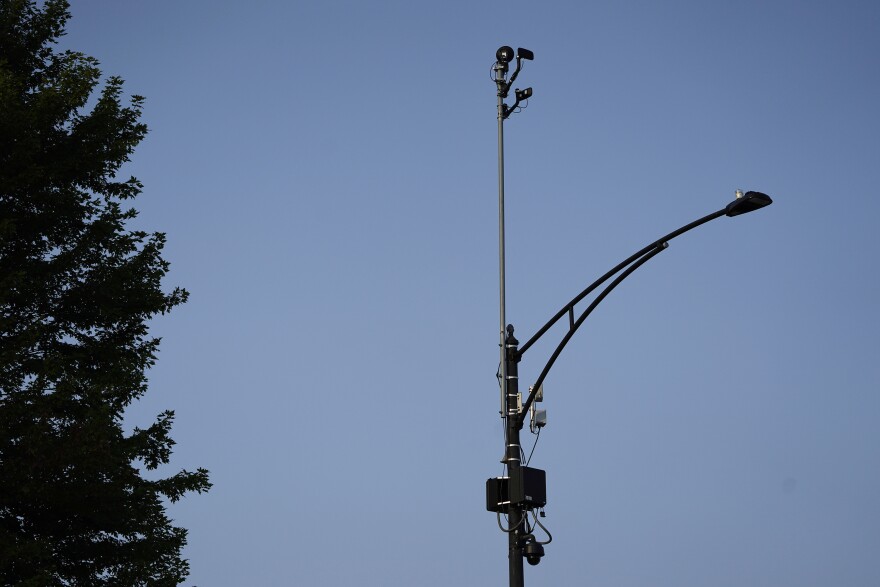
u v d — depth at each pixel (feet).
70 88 75.97
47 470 63.98
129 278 73.56
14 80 74.64
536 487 50.80
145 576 66.08
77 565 66.90
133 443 69.51
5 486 63.98
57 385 66.39
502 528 51.08
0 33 79.36
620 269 51.37
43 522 66.59
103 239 74.18
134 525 68.18
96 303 72.69
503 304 56.08
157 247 76.33
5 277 68.80
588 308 52.03
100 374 71.31
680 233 50.47
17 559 60.75
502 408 53.47
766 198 48.85
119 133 78.64
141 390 72.49
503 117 60.08
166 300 75.36
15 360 65.92
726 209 49.14
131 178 79.30
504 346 54.60
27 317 71.51
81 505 65.62
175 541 69.21
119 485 65.92
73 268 73.51
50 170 74.13
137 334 74.90
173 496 70.18
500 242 57.62
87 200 74.95
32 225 73.61
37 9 81.30
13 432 63.72
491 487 51.88
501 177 58.85
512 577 49.96
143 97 80.28
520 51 60.34
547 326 52.80
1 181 70.95
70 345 73.00
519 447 52.49
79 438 63.93
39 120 74.08
